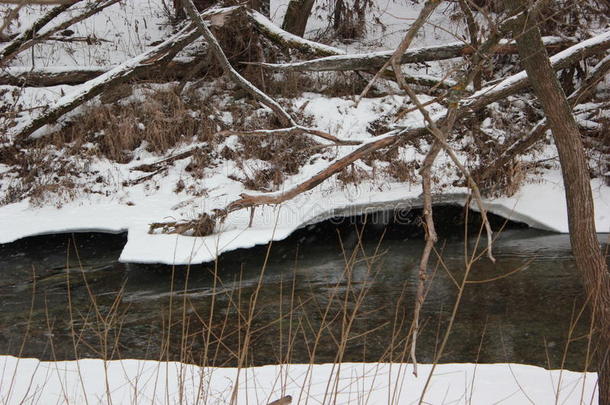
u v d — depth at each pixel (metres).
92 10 9.70
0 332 7.47
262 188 12.20
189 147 13.32
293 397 4.39
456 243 10.38
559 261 9.38
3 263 9.67
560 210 11.24
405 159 12.95
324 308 7.91
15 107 13.68
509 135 12.75
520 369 4.88
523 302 7.98
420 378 4.70
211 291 8.59
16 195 11.99
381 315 7.69
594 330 3.90
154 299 8.35
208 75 15.27
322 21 18.00
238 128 13.68
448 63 15.56
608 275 3.75
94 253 10.02
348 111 14.30
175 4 16.28
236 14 13.12
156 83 14.85
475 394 4.43
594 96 13.84
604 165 12.37
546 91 3.60
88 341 7.18
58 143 13.13
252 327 7.41
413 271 9.17
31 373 4.92
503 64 14.83
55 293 8.61
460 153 13.10
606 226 10.68
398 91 14.66
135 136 13.49
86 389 4.61
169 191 12.21
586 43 7.98
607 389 3.79
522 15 3.30
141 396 4.44
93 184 12.32
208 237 10.11
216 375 4.84
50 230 10.52
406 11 18.50
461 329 7.27
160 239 9.98
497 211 11.43
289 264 9.55
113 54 15.91
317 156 13.06
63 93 13.95
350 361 6.49
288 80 14.87
